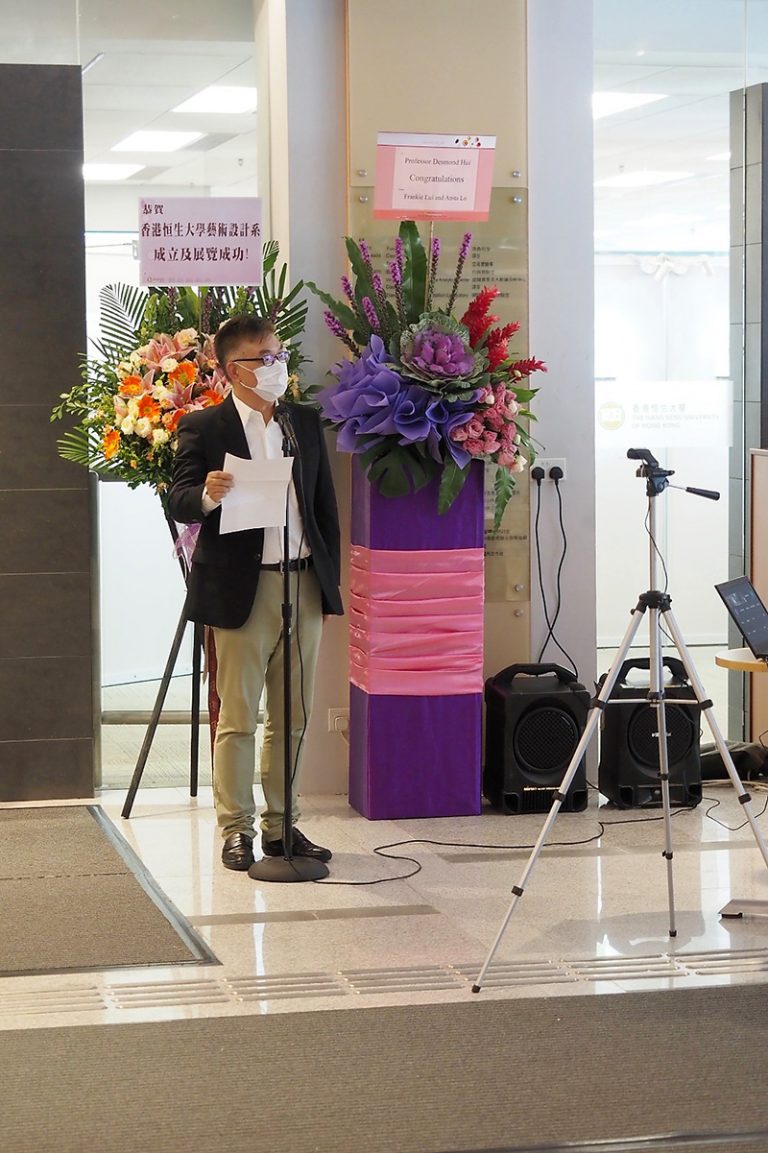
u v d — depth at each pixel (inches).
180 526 239.1
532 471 233.6
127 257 230.5
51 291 224.2
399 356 211.3
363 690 218.5
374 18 222.7
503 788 220.2
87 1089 124.4
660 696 159.8
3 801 229.1
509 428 211.8
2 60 226.1
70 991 147.4
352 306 216.2
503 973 152.3
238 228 208.1
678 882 185.2
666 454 253.8
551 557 235.9
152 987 148.6
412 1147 114.1
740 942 162.2
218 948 160.6
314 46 223.5
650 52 250.1
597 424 250.7
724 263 254.4
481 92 227.0
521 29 227.8
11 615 227.0
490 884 184.2
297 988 148.2
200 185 235.0
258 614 186.4
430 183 214.7
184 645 241.8
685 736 224.1
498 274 229.5
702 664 261.0
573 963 155.4
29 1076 127.0
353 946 160.9
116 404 203.6
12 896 179.3
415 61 224.7
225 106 234.5
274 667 192.1
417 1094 123.5
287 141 223.6
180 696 241.3
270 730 194.1
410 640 215.8
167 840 206.1
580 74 230.8
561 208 231.9
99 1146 114.3
